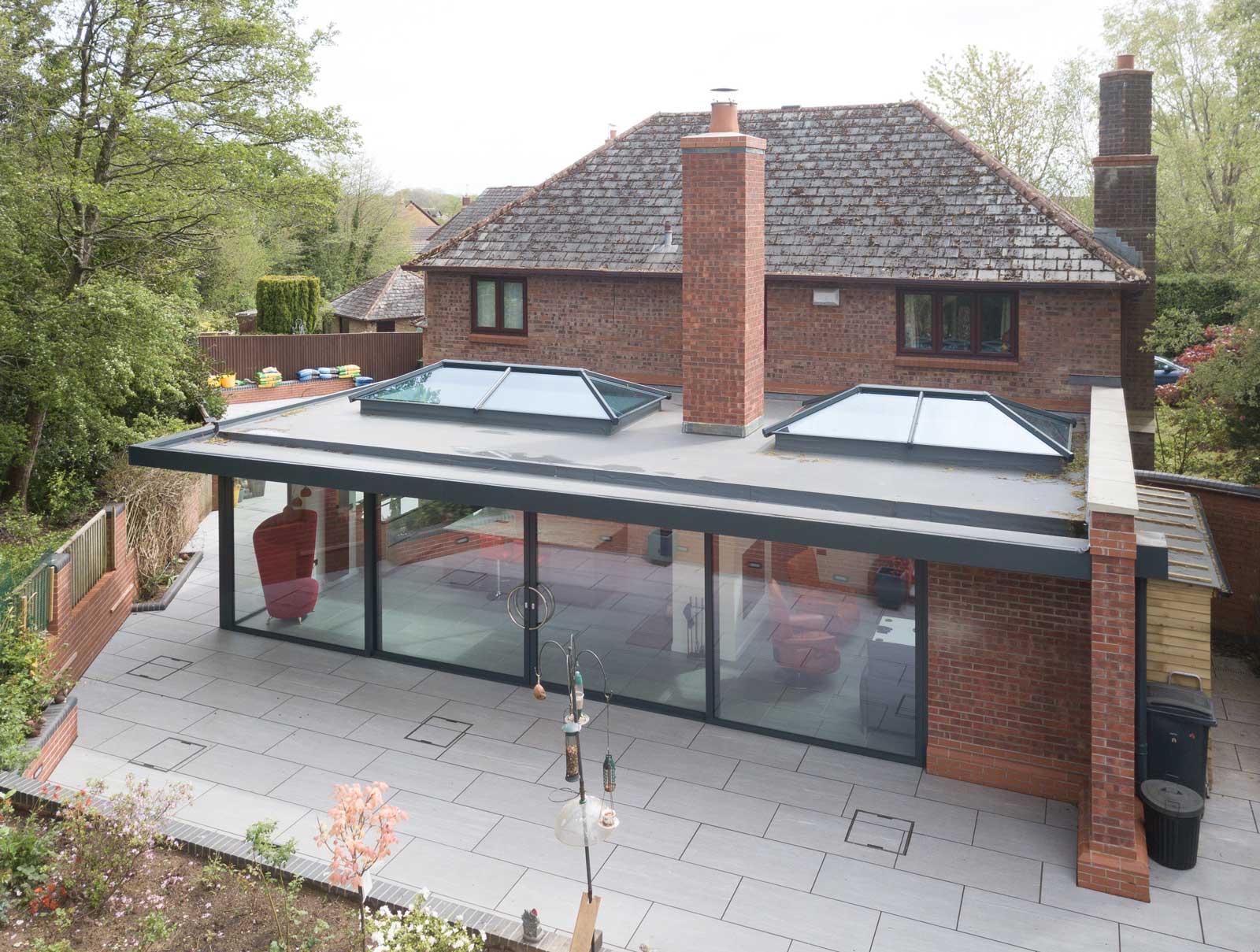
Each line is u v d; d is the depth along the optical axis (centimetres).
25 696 1078
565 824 738
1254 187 2833
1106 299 1580
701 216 1370
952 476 1180
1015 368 1647
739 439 1388
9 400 1731
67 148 1742
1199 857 959
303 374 3647
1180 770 989
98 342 1588
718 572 1190
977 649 1058
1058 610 1019
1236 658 1407
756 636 1183
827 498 1100
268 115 1897
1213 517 1484
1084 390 1611
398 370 3941
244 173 1780
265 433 1429
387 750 1149
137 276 1888
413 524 1352
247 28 1766
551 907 884
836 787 1080
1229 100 3797
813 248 1745
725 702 1209
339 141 1925
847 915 877
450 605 1346
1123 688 898
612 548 1245
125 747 1145
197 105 1798
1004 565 940
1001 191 1714
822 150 1898
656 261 1836
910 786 1082
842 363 1761
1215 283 3356
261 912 812
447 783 1082
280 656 1400
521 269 1927
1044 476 1173
